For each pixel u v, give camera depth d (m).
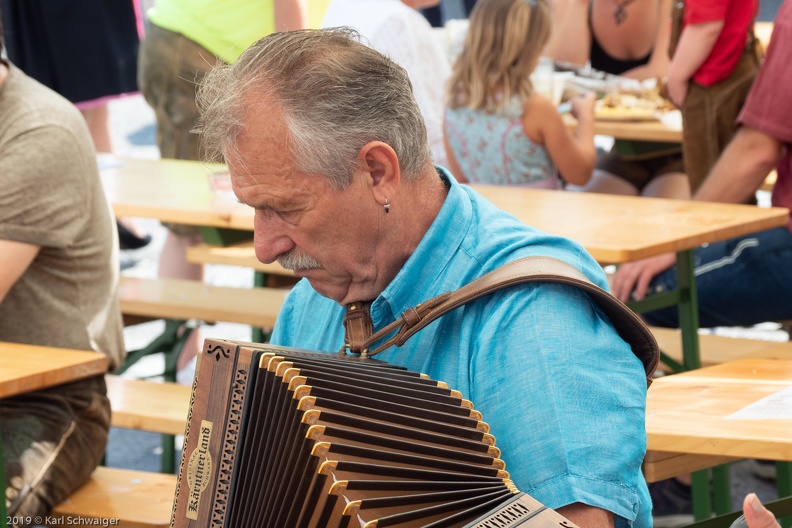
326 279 2.18
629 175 6.99
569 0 7.53
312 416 1.80
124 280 5.72
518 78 5.72
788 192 4.98
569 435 1.96
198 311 5.16
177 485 1.94
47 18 7.54
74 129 3.65
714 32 5.68
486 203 2.35
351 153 2.04
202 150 2.19
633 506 1.99
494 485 1.81
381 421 1.87
